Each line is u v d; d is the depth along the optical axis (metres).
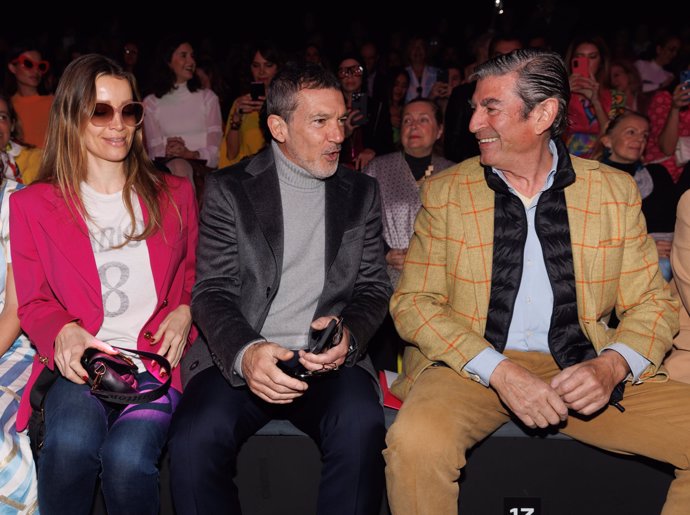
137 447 1.93
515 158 2.09
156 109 4.61
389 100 5.49
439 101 5.18
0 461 2.01
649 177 3.68
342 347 1.95
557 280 2.10
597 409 1.94
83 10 10.71
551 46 6.73
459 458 1.95
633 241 2.14
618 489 2.18
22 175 3.12
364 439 1.97
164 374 2.12
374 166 3.23
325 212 2.19
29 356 2.32
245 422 2.08
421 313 2.14
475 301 2.13
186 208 2.25
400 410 2.04
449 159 3.47
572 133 4.29
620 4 10.41
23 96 4.25
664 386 2.10
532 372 2.08
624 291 2.16
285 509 2.21
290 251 2.17
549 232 2.10
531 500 2.20
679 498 1.99
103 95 2.05
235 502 1.99
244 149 4.50
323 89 2.07
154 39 11.06
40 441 2.06
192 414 1.97
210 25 11.22
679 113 4.54
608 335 2.21
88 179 2.14
